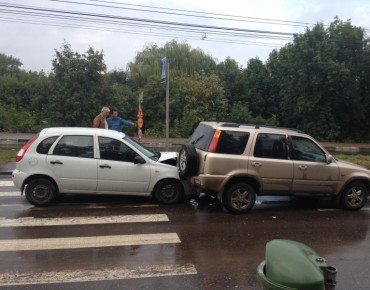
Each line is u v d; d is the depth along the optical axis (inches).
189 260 213.6
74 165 320.8
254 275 195.2
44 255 217.2
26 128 1193.4
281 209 335.9
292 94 1293.1
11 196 356.8
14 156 583.5
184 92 1294.3
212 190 304.5
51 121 1130.0
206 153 304.0
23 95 1409.9
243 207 313.1
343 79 1187.3
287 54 1325.0
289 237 257.8
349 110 1279.5
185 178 327.9
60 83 1128.2
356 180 339.3
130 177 327.9
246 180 314.7
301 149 324.8
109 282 184.7
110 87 1165.1
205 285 183.0
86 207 322.7
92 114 1123.3
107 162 324.8
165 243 240.2
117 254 220.7
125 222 282.7
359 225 291.6
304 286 80.8
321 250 235.1
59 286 179.6
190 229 269.6
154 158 344.5
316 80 1202.6
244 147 309.9
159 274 194.5
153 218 294.7
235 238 252.7
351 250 236.1
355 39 1227.2
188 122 1219.9
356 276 197.0
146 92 1290.6
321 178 325.4
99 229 265.1
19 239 242.4
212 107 1307.8
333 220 304.5
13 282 182.9
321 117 1262.3
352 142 1278.3
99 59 1129.4
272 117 1349.7
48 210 310.8
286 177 316.8
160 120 1282.0
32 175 318.7
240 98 1428.4
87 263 207.0
